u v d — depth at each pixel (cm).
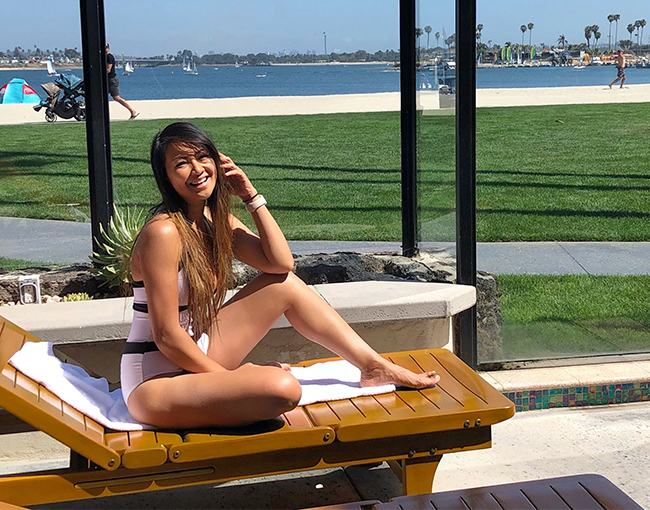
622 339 417
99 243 406
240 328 262
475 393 262
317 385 267
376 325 344
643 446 327
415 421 239
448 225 385
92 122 399
